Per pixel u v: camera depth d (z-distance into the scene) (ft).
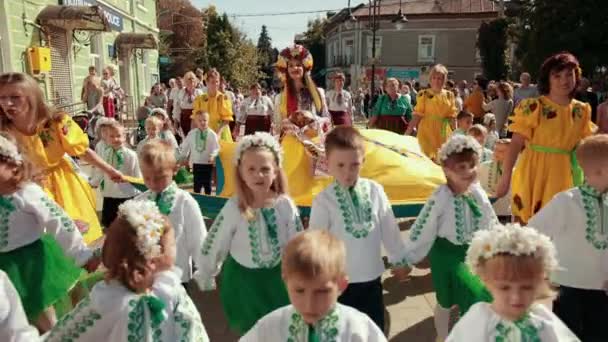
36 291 9.98
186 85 36.22
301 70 18.58
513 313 6.88
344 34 136.98
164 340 7.18
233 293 10.35
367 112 85.25
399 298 14.20
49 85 36.70
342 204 10.19
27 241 9.96
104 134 17.60
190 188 24.38
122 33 51.78
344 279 6.84
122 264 6.99
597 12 59.72
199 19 138.82
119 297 7.09
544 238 6.89
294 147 15.14
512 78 87.66
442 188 10.91
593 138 9.73
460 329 7.41
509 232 6.93
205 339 7.68
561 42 61.36
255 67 138.00
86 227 13.10
